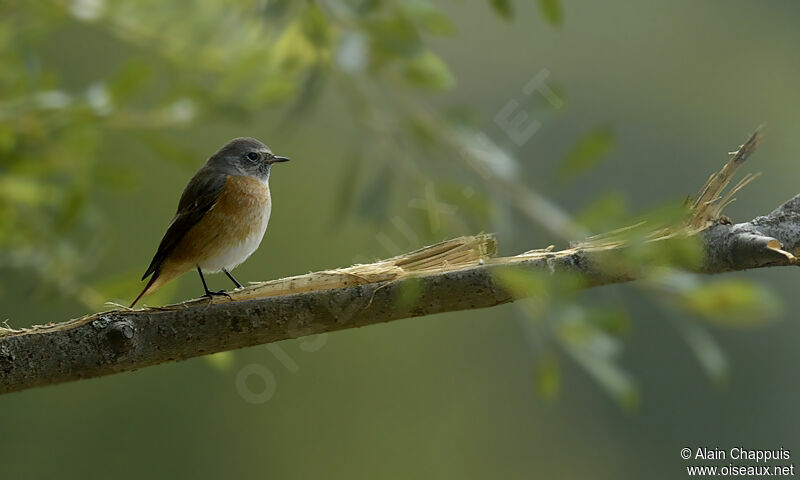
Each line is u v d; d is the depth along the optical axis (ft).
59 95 28.91
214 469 50.31
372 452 55.31
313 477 52.95
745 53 62.39
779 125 60.39
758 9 63.46
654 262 18.07
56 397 48.14
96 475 47.91
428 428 57.93
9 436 46.93
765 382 57.62
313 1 25.73
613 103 59.31
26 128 29.22
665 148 58.70
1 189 30.09
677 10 62.95
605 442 58.39
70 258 30.71
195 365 50.65
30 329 18.79
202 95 30.63
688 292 24.17
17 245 30.91
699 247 18.06
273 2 26.55
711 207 18.42
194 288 51.34
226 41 30.96
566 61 60.34
